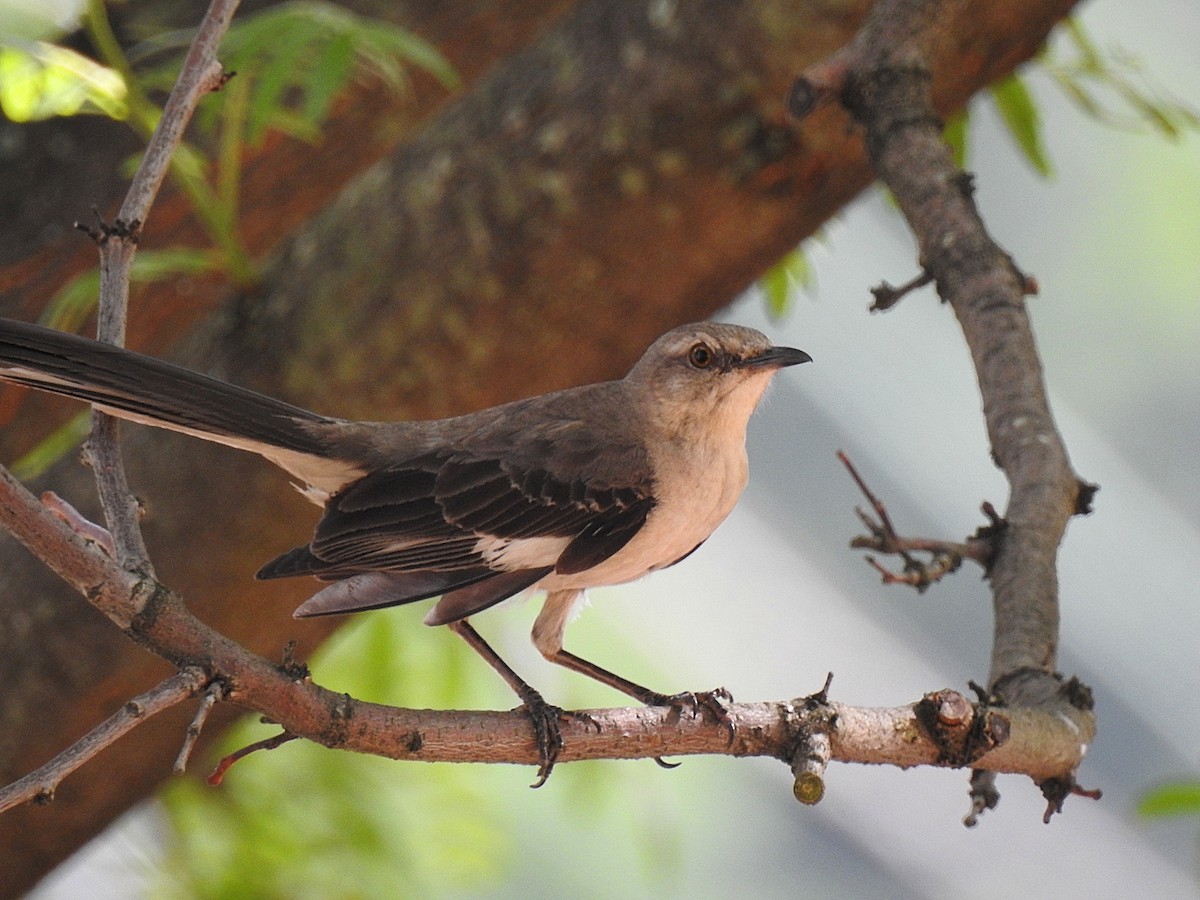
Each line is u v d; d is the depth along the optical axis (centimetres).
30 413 1121
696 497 945
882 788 2066
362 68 1085
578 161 989
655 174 984
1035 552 820
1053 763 741
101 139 1098
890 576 802
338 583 789
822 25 976
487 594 881
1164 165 2425
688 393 940
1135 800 919
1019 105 1105
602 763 1188
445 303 998
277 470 979
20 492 578
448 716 699
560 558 908
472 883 1211
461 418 934
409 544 873
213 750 1077
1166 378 2419
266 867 1136
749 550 2055
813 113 962
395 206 1012
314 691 640
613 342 1033
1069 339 2427
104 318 760
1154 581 2253
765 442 2147
